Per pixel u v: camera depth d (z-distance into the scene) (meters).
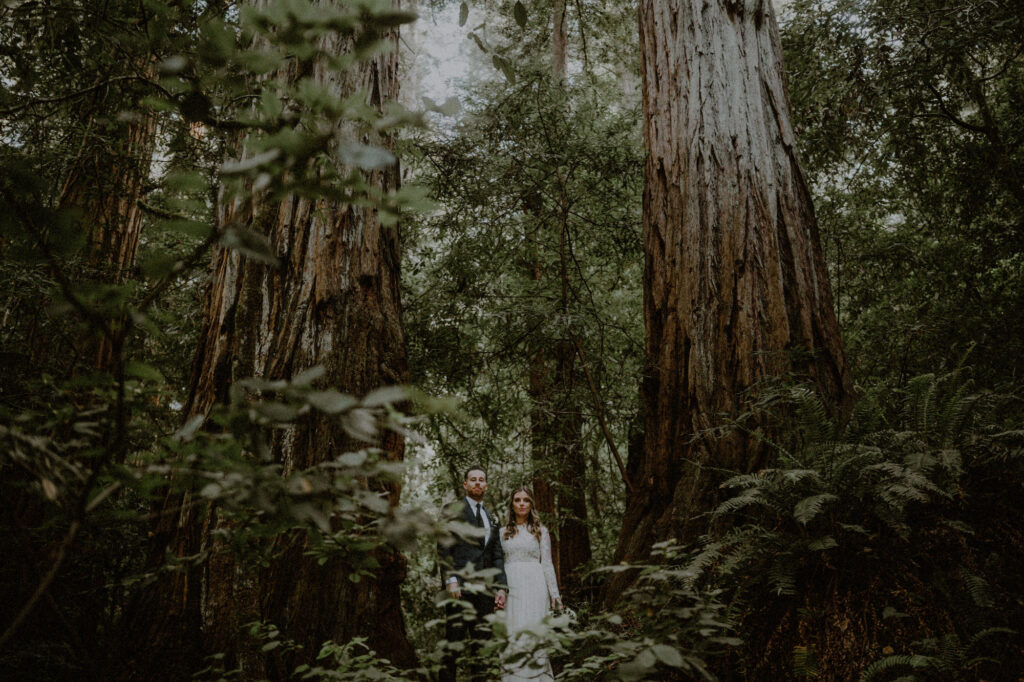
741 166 5.83
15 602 3.11
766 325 5.35
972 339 6.68
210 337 4.98
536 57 9.45
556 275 9.78
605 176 8.53
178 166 3.82
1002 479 3.72
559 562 9.62
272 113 1.33
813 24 8.52
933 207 8.74
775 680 3.62
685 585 3.30
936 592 3.47
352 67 5.04
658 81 6.62
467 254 8.81
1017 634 3.17
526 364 9.25
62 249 1.33
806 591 3.80
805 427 4.11
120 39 1.68
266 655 3.99
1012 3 6.66
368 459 1.59
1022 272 8.12
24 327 3.96
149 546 4.19
